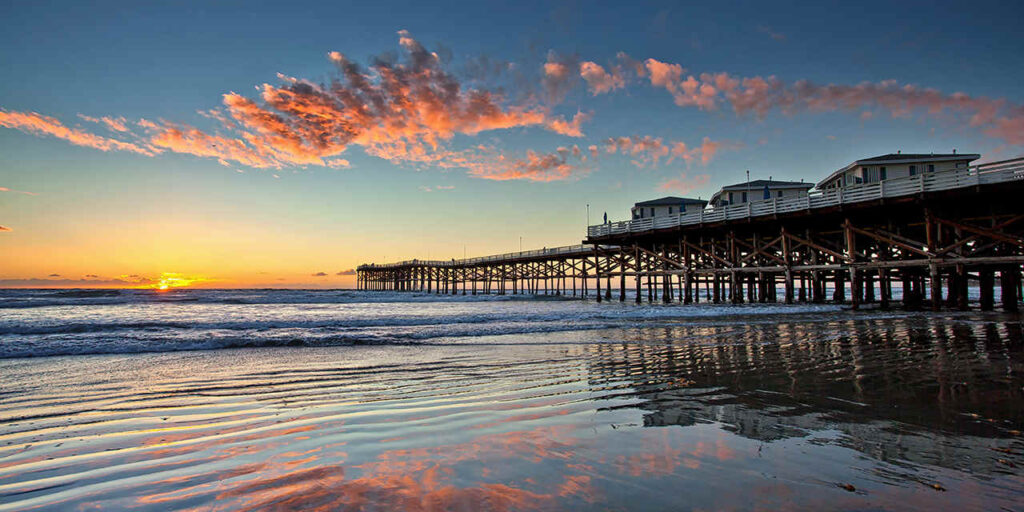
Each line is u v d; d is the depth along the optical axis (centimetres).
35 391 646
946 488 294
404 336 1360
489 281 7656
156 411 530
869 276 3119
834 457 354
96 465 356
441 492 291
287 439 416
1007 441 391
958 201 2095
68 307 3388
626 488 295
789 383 643
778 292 7062
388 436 420
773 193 3772
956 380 648
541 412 503
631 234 3566
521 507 267
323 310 3238
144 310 3070
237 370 820
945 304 2772
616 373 748
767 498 279
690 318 1927
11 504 288
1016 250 2381
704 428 436
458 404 546
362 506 272
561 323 1734
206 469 345
